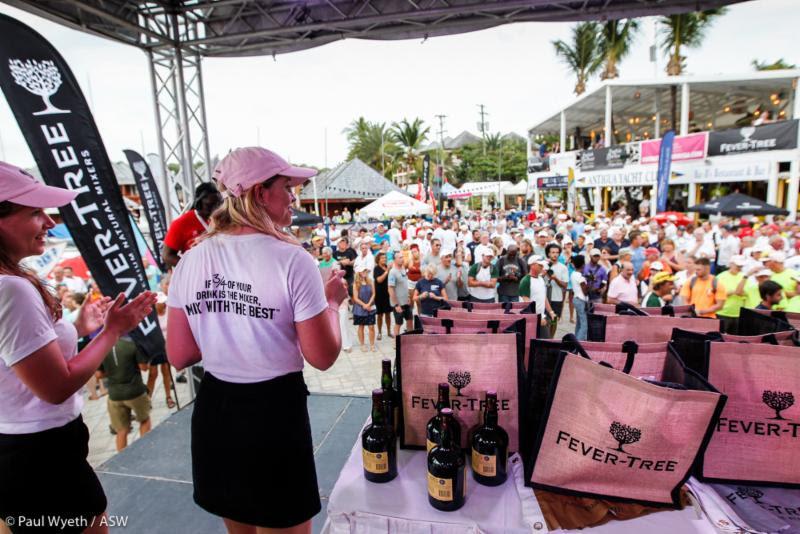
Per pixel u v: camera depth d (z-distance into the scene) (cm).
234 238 103
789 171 1175
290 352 103
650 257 569
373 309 614
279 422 102
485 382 145
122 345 349
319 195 2712
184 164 480
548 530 115
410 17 440
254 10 460
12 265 109
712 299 424
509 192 2861
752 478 127
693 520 117
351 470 144
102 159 324
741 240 763
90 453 391
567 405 125
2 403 113
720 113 2011
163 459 250
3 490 115
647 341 178
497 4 424
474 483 136
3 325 100
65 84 305
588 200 2197
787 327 158
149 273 640
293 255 100
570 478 126
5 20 276
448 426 126
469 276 584
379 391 136
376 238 987
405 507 126
